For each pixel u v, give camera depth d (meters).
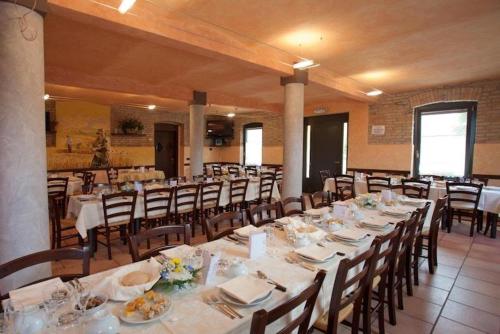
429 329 2.32
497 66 5.05
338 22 3.38
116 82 5.95
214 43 3.70
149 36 3.27
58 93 7.17
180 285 1.43
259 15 3.23
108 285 1.41
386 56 4.56
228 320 1.23
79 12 2.71
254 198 5.67
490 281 3.15
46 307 1.20
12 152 2.27
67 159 8.29
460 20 3.31
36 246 2.40
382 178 5.47
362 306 2.09
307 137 9.13
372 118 7.62
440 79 5.91
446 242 4.43
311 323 1.62
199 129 7.26
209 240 2.25
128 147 9.62
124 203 3.71
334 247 2.14
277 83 6.45
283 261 1.86
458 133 6.40
